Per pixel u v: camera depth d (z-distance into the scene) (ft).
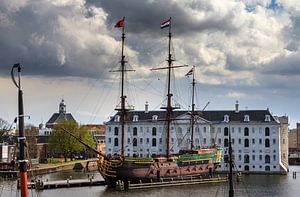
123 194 336.49
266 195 343.26
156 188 379.55
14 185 393.50
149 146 628.28
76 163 620.90
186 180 415.03
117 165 370.32
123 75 426.51
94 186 387.75
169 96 459.73
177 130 612.29
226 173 555.69
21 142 88.12
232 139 591.78
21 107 88.28
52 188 369.91
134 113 647.15
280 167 573.74
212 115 611.06
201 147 598.34
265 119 586.86
